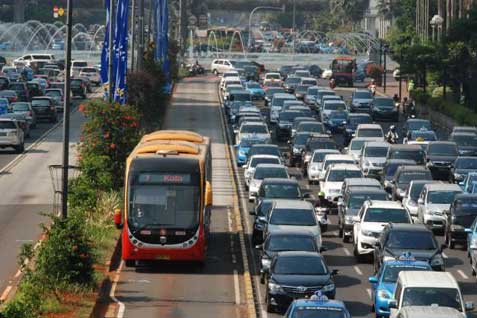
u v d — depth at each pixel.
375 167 129.75
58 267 70.19
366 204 88.56
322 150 131.38
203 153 84.06
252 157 124.75
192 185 80.00
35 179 124.62
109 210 94.19
